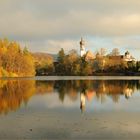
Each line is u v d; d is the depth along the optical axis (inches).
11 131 860.0
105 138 783.7
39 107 1382.9
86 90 2385.6
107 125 946.1
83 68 7470.5
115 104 1501.0
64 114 1178.6
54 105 1460.4
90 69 7460.6
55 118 1077.8
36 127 913.5
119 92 2193.7
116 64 7357.3
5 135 813.9
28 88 2655.0
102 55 7716.5
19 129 885.8
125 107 1390.3
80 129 883.4
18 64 6038.4
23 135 813.9
